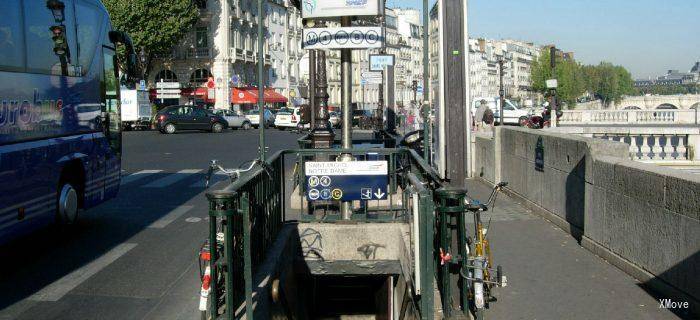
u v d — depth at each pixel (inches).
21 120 313.4
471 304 234.1
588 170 323.0
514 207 455.2
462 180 275.9
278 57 2999.5
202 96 2468.0
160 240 374.0
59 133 356.2
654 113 1895.9
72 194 366.6
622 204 281.3
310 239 353.1
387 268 354.3
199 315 246.2
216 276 207.8
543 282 269.0
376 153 365.7
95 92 409.4
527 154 456.4
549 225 385.7
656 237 248.7
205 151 1042.7
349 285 448.8
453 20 274.8
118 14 2074.3
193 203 506.9
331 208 393.7
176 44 2364.7
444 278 224.2
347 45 357.1
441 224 225.1
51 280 293.0
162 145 1192.2
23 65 316.5
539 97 5088.6
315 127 549.6
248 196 245.6
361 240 354.0
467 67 277.3
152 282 289.1
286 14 3090.6
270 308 257.8
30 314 248.4
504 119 1779.0
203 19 2442.2
